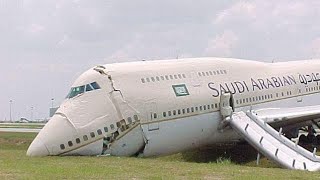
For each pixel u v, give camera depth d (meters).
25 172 22.97
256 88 45.00
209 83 41.56
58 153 33.81
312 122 48.06
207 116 40.62
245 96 43.84
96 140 34.44
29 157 32.50
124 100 35.75
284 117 44.16
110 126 34.97
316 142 52.50
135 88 36.56
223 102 41.69
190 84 40.19
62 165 26.64
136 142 36.22
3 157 32.22
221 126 41.66
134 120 35.88
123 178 21.70
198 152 46.50
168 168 25.98
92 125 34.47
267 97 45.88
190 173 23.97
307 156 35.12
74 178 21.27
